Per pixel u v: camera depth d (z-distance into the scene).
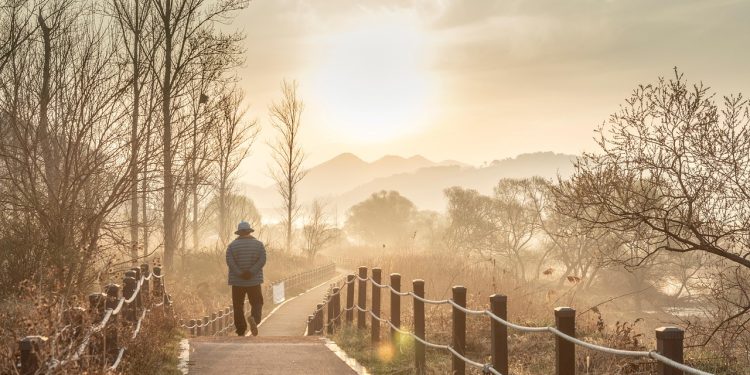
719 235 11.91
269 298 36.31
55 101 15.17
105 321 6.98
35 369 5.04
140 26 24.05
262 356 11.12
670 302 46.75
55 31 15.24
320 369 10.16
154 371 9.19
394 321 11.45
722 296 12.16
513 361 10.41
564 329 5.48
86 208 14.71
